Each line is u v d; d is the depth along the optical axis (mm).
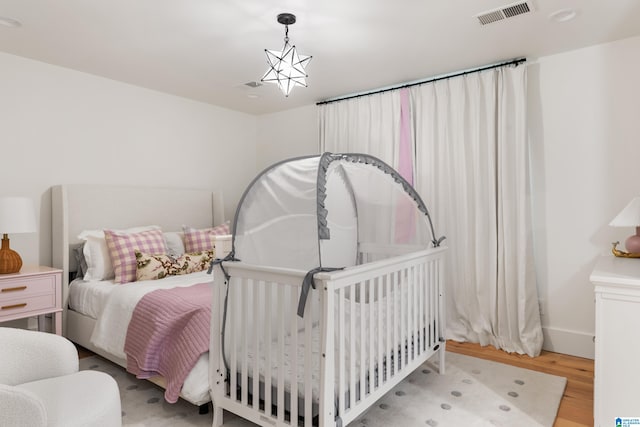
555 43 2895
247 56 3115
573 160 3045
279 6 2340
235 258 2068
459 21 2533
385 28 2627
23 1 2285
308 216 1874
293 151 4734
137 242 3221
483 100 3320
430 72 3480
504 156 3180
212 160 4574
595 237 2967
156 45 2908
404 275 2281
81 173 3488
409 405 2271
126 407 2230
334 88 3926
